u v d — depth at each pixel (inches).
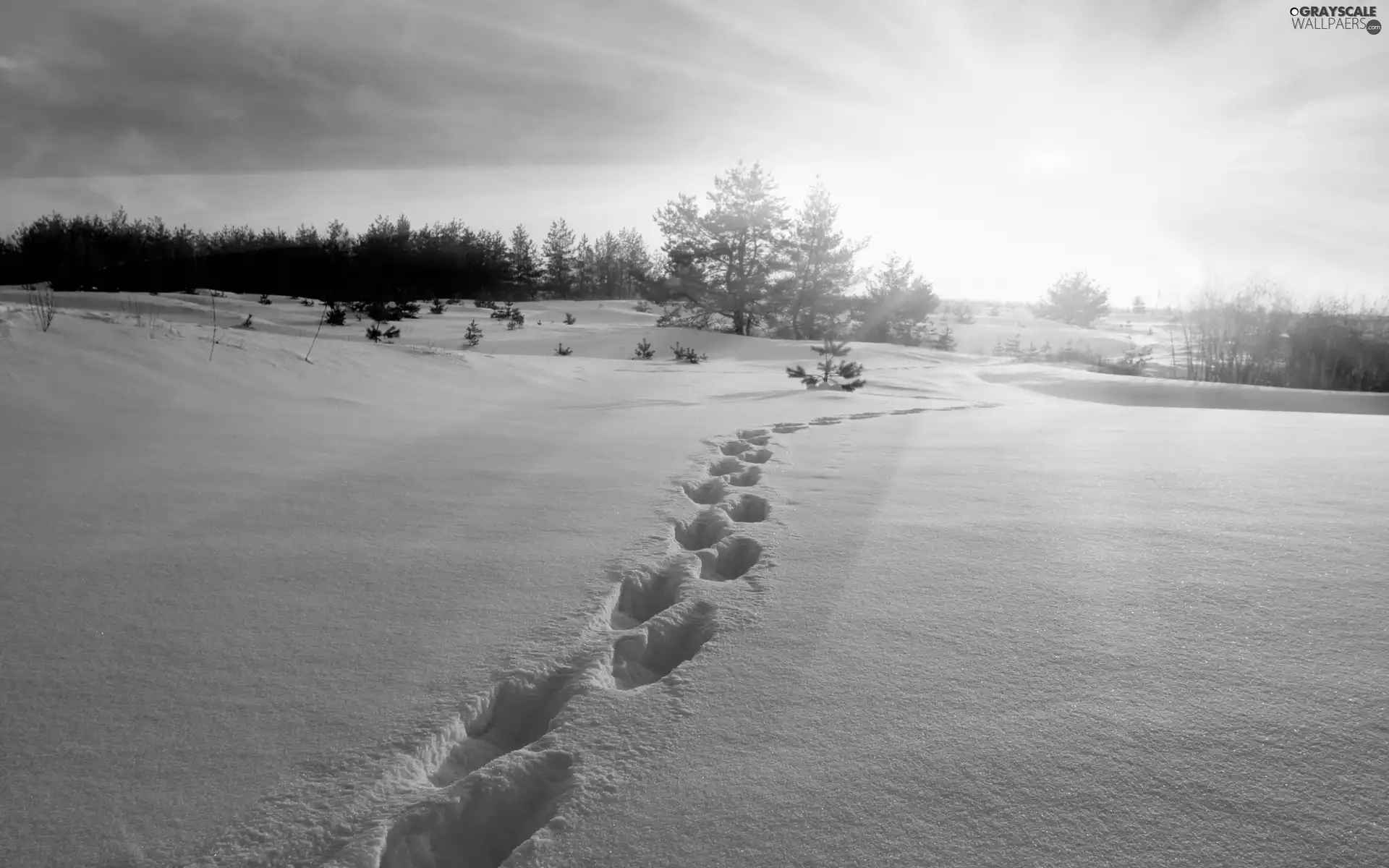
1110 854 41.7
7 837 45.7
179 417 187.6
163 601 81.2
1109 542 101.3
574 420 243.9
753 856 42.9
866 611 78.7
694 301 1184.2
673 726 57.2
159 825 47.1
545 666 68.2
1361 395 512.7
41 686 63.2
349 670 67.2
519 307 1243.2
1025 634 71.8
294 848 45.5
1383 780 47.0
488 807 50.7
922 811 46.0
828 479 149.5
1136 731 53.8
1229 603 77.4
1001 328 1588.3
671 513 121.7
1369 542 97.3
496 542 104.6
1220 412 320.2
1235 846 41.8
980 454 181.3
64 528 103.7
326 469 149.3
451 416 238.2
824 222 1169.4
